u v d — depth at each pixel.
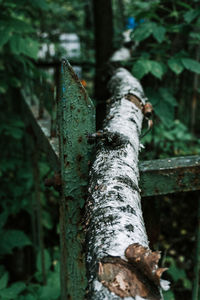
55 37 3.14
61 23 4.41
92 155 1.13
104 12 2.70
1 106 3.06
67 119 1.10
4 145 3.11
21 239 2.77
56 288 2.36
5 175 3.15
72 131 1.12
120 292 0.56
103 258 0.62
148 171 1.29
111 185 0.84
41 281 2.58
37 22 3.46
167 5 2.48
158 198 1.49
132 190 0.85
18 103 3.06
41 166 3.00
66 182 1.17
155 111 2.20
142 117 1.43
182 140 2.85
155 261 0.57
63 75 1.06
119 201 0.78
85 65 3.04
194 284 1.58
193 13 2.12
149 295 0.57
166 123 2.20
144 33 2.10
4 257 3.14
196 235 1.52
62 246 1.41
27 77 2.63
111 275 0.59
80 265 1.29
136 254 0.60
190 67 2.10
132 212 0.75
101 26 2.72
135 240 0.66
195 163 1.33
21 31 2.21
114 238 0.66
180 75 2.77
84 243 0.76
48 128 1.81
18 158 3.10
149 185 1.31
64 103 1.08
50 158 1.60
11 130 2.75
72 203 1.21
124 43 2.81
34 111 2.20
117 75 1.98
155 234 1.55
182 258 2.32
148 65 2.05
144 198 1.45
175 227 2.50
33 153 2.49
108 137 1.04
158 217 1.53
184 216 2.54
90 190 0.91
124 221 0.71
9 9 2.64
